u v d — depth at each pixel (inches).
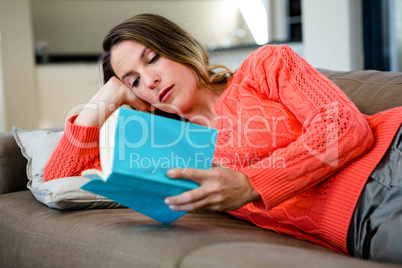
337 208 44.8
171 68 52.9
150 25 53.0
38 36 232.2
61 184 52.6
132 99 59.7
